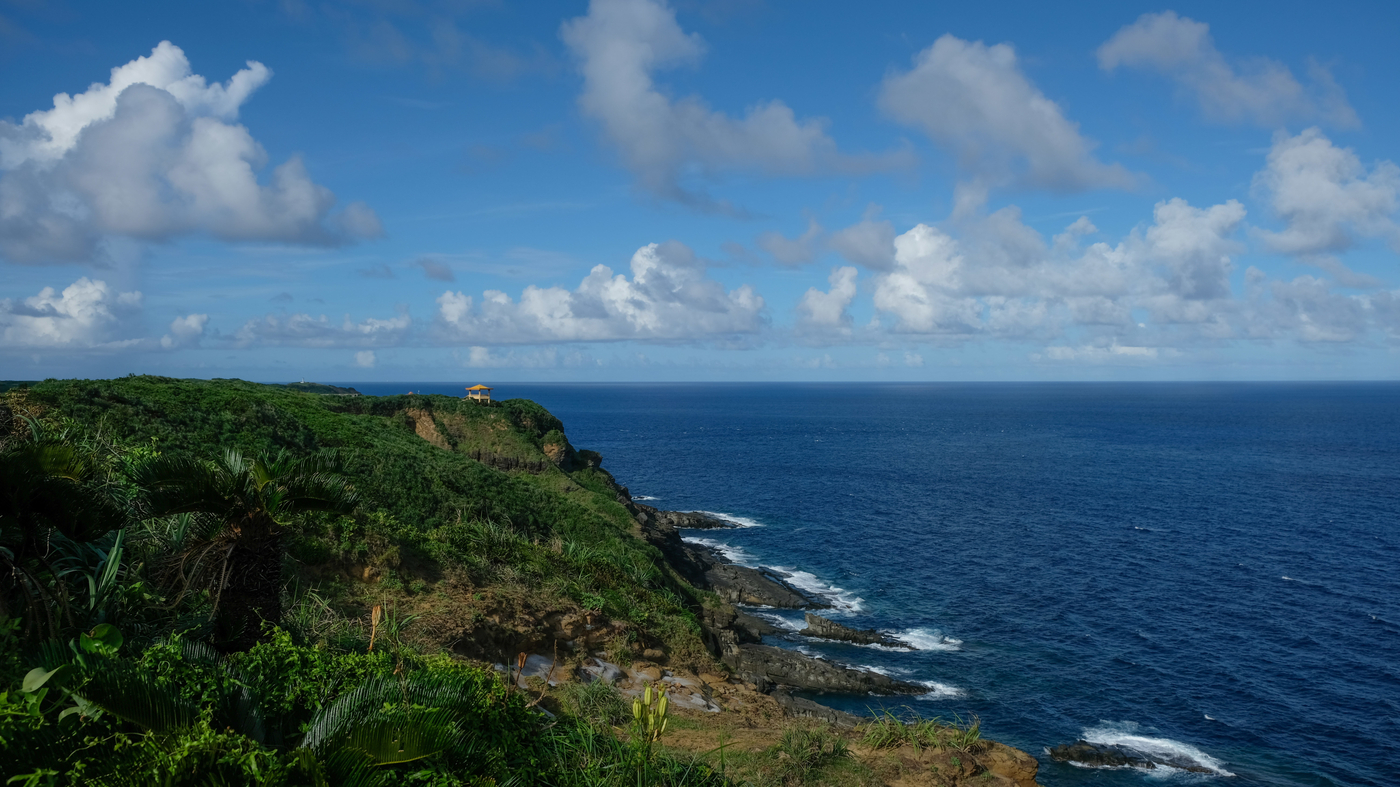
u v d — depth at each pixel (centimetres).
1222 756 2948
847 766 1342
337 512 1129
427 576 1961
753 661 3341
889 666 3700
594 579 2572
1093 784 2742
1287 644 4091
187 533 1201
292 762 629
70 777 564
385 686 802
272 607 1077
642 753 1086
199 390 3139
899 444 15600
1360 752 2991
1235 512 7906
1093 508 8100
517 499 3859
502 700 1035
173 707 657
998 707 3288
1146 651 3962
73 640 704
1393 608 4709
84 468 905
